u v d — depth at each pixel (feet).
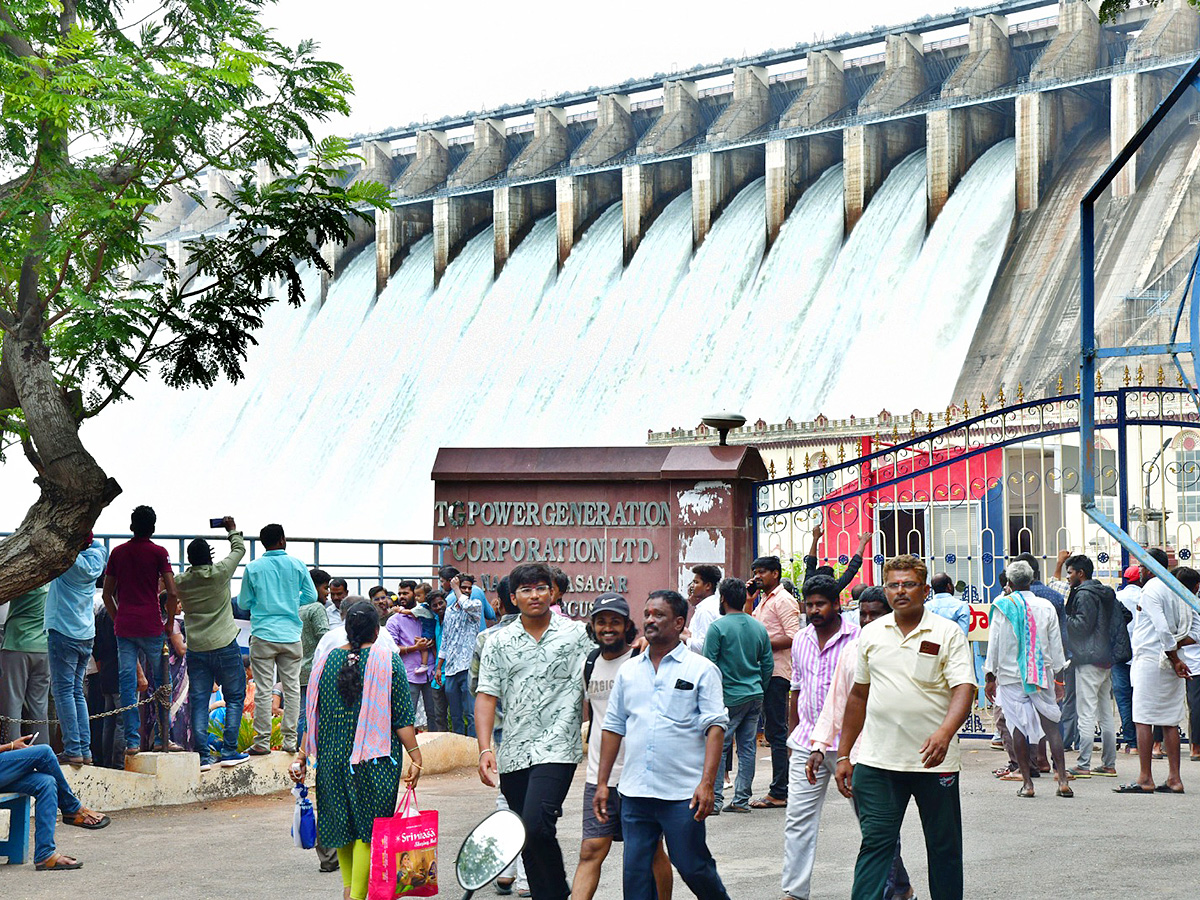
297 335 249.34
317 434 227.20
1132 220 148.97
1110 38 173.99
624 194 201.87
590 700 24.62
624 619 24.26
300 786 29.81
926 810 22.34
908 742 22.25
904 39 184.96
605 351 194.29
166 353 36.01
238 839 35.09
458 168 229.86
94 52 34.71
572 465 52.34
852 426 98.53
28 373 34.12
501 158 233.96
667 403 181.47
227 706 41.86
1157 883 26.76
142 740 42.93
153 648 40.09
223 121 35.83
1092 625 42.52
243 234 36.19
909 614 22.50
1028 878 27.55
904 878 25.79
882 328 164.14
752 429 104.22
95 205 34.06
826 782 26.07
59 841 34.88
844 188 177.47
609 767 23.07
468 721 49.93
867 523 65.67
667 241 199.11
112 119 34.83
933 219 167.53
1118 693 47.80
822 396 164.66
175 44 37.63
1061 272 151.23
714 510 50.72
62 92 32.99
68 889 29.25
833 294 172.86
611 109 215.51
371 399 222.48
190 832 36.09
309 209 36.45
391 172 252.62
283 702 43.37
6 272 35.99
